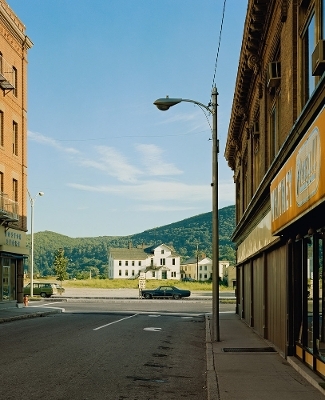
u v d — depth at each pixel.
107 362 12.45
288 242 12.52
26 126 37.84
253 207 18.34
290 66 12.69
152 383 10.16
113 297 58.53
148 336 18.78
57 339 17.22
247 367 11.56
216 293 17.22
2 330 20.73
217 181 17.89
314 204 7.97
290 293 12.52
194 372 11.55
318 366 9.95
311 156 8.23
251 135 22.67
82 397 8.76
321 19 10.58
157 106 17.86
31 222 55.16
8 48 34.53
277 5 14.43
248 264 24.45
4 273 35.22
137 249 166.25
